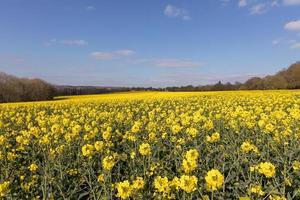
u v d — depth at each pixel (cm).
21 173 841
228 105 2352
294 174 724
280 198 552
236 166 747
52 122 1596
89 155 784
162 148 1002
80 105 2986
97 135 1212
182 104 2711
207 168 781
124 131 1458
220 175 506
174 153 892
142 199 621
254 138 1112
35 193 714
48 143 1013
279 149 941
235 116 1376
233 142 1021
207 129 1159
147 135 1181
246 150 749
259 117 1619
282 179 682
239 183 657
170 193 612
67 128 1390
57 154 931
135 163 873
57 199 704
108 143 953
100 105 2898
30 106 3012
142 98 3831
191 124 1303
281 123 1270
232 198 649
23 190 721
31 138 1120
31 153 1057
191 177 530
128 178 770
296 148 852
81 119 1670
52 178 737
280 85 6003
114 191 674
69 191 724
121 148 1107
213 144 1027
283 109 2064
